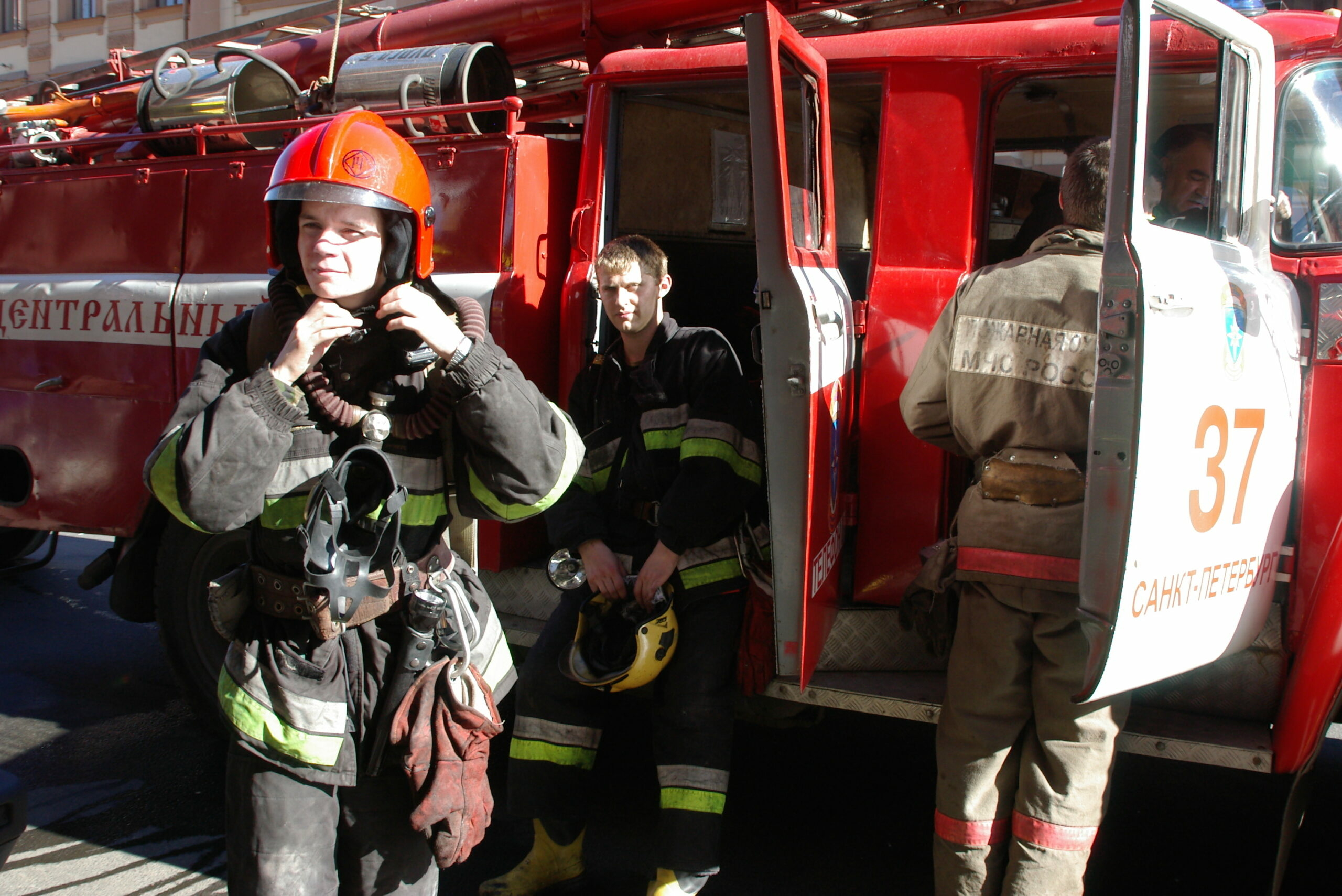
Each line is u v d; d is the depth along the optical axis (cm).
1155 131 272
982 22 357
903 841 332
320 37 484
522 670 284
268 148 386
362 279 181
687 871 260
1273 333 240
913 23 373
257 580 185
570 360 329
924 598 258
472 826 191
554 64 454
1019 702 230
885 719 432
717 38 411
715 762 267
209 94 425
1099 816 228
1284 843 245
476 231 336
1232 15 235
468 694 196
